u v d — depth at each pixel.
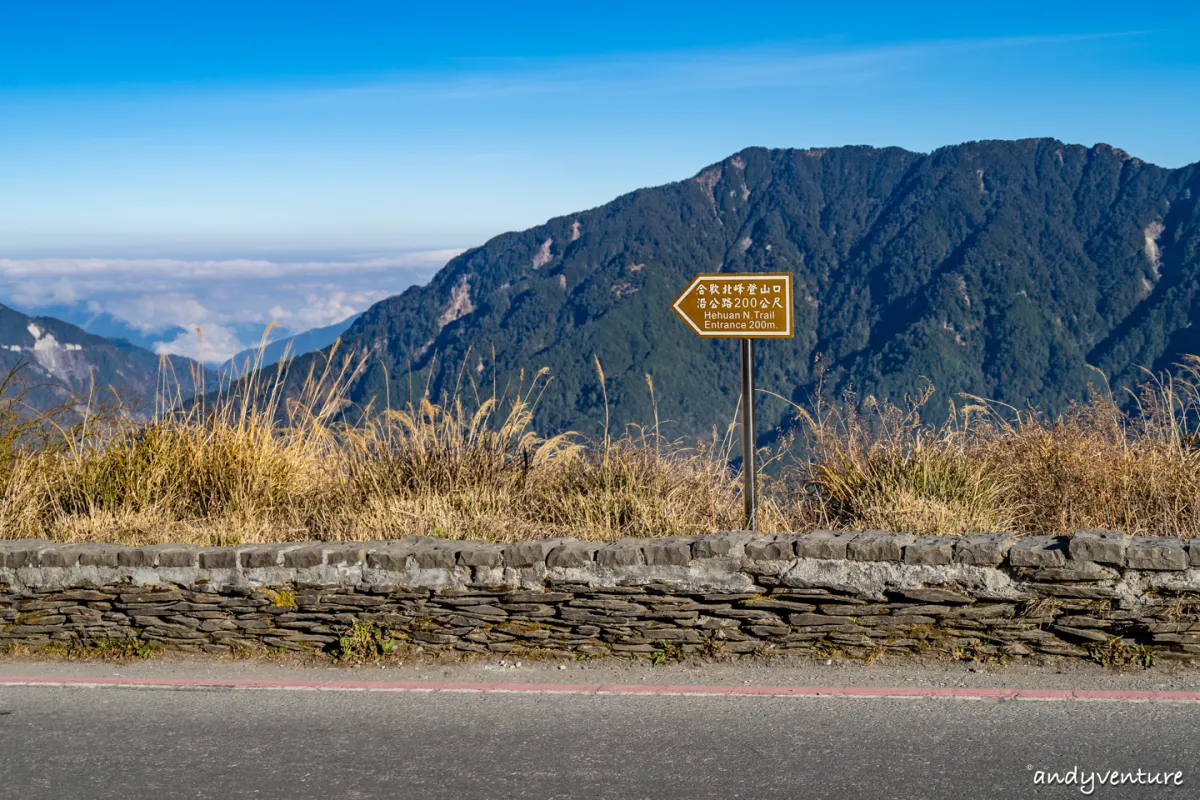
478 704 4.75
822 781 3.80
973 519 6.55
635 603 5.29
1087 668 4.81
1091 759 3.90
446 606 5.45
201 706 4.84
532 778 3.91
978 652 4.98
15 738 4.48
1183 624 4.73
